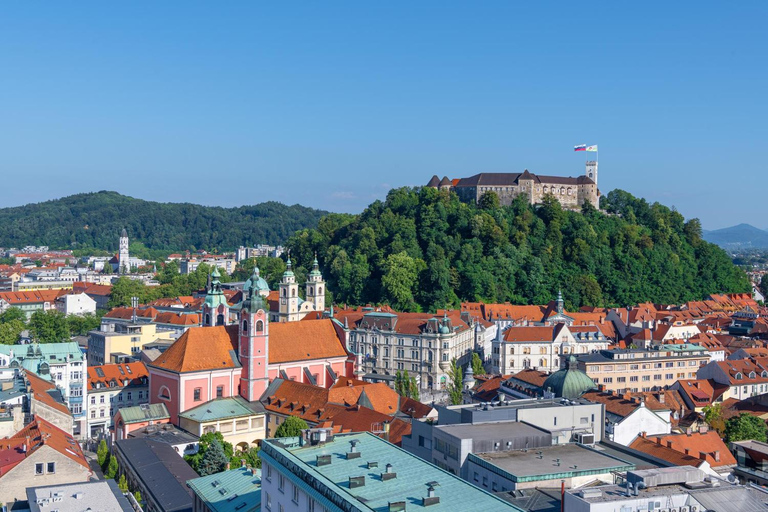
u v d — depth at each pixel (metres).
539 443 107.12
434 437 111.12
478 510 77.19
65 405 174.75
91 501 102.81
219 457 149.38
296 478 90.25
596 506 78.06
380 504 78.62
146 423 183.00
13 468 123.38
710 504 81.44
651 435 153.75
